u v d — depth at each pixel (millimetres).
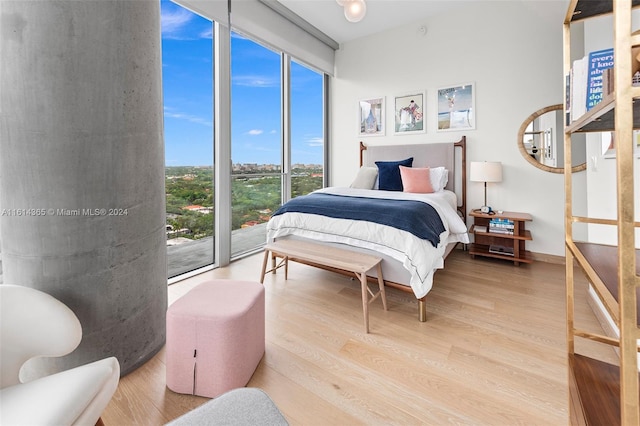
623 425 586
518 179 3496
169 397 1428
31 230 1375
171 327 1436
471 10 3662
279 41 3707
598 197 2121
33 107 1322
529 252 3369
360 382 1505
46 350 1032
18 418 770
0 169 1376
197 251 3250
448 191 3668
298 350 1766
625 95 559
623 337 583
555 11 3088
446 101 3881
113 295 1521
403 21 4035
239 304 1514
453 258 3475
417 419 1287
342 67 4707
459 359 1673
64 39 1328
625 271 576
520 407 1340
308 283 2777
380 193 3189
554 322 2047
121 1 1470
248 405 775
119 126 1495
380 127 4430
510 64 3473
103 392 943
